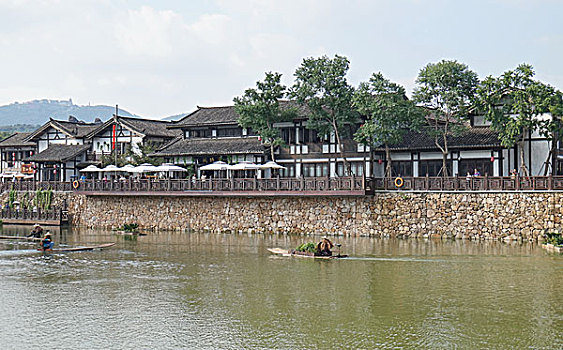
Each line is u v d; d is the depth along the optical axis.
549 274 32.06
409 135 55.41
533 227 44.16
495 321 23.20
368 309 25.00
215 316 24.03
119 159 68.56
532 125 45.25
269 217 52.75
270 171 59.22
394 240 46.38
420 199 47.62
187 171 61.53
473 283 29.88
